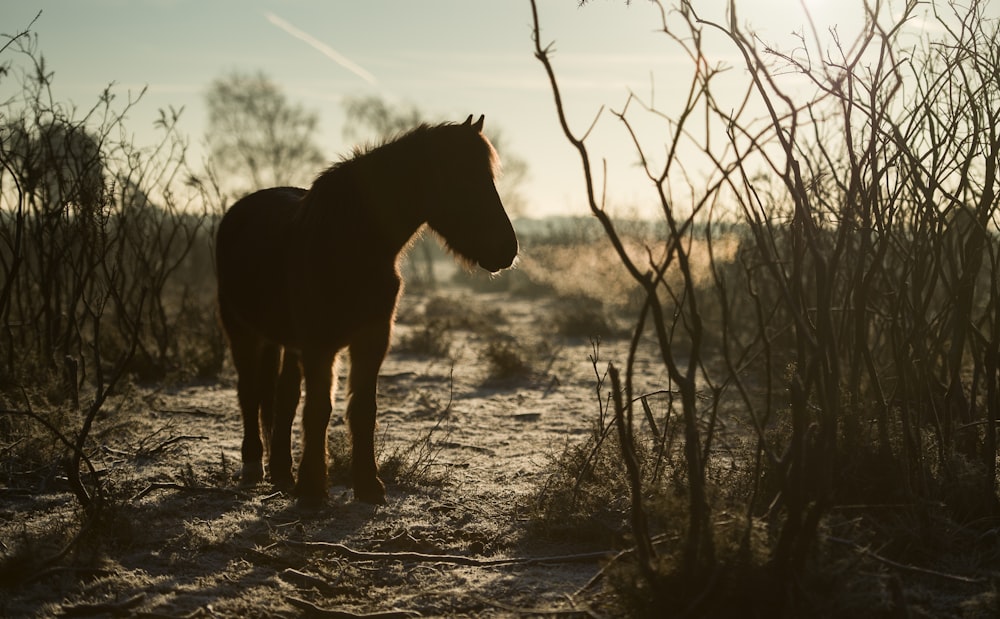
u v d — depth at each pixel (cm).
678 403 742
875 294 555
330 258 467
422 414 764
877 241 430
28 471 505
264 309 532
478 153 456
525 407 808
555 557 388
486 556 398
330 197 474
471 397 863
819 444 291
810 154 645
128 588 349
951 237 453
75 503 452
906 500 391
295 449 616
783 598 286
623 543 395
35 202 758
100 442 595
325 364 480
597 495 434
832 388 305
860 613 292
